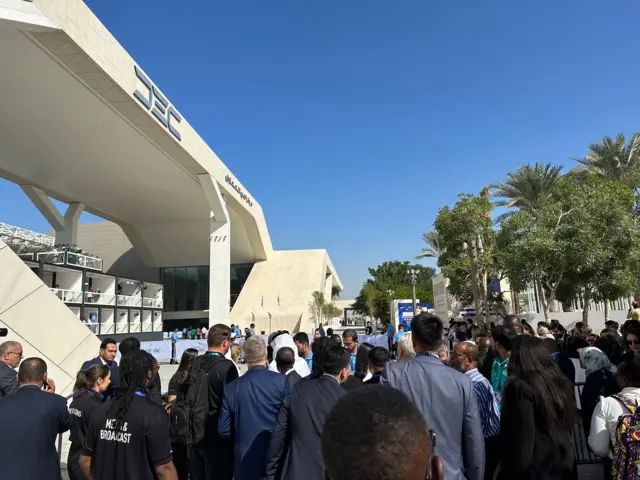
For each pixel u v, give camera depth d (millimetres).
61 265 29250
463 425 3152
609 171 26703
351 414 1085
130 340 5285
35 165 29891
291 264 55938
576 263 18828
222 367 4535
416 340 3395
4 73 19172
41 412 3693
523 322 10328
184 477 5074
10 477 3498
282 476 3383
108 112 22672
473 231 22656
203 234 47656
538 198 28109
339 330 47219
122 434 3271
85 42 17844
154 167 30188
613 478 3008
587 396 4848
